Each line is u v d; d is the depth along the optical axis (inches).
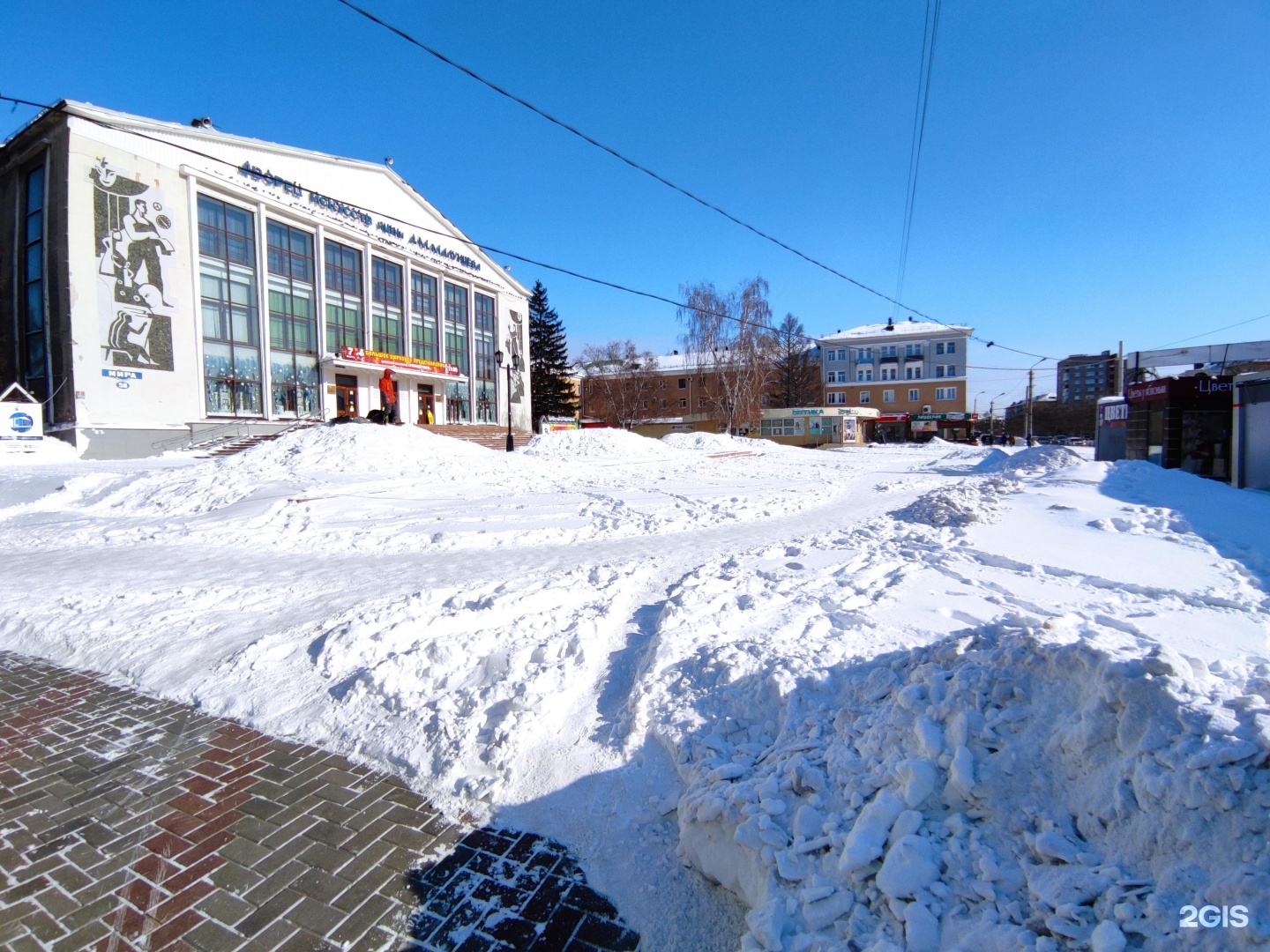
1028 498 393.7
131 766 142.5
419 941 93.4
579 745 141.9
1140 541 280.8
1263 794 72.3
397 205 1423.5
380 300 1396.4
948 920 78.5
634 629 200.5
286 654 195.2
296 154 1183.6
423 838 116.8
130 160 935.7
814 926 84.7
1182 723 83.1
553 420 1630.2
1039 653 106.3
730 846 103.3
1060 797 88.3
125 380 929.5
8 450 786.2
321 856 111.9
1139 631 163.0
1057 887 76.4
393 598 253.6
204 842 115.7
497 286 1758.1
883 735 110.6
